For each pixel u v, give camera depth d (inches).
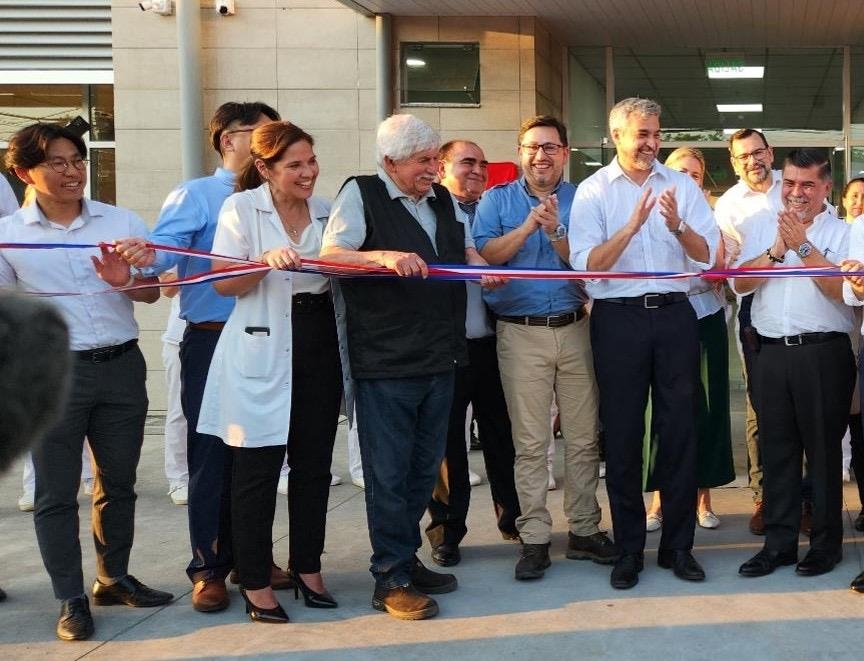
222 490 138.3
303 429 135.2
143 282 134.8
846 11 321.4
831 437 146.2
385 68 327.9
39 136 128.6
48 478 128.6
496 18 330.3
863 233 138.9
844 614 130.8
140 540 176.7
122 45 330.6
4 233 131.6
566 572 152.1
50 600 144.9
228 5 327.9
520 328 152.0
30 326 29.3
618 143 146.5
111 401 134.4
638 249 145.1
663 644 122.1
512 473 167.9
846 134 365.7
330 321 134.3
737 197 173.3
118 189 332.5
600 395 147.3
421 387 133.0
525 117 331.6
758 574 146.4
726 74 369.4
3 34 339.3
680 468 146.6
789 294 145.2
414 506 138.9
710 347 171.9
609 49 368.2
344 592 145.4
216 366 131.0
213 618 135.3
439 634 127.2
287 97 331.9
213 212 142.8
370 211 131.3
